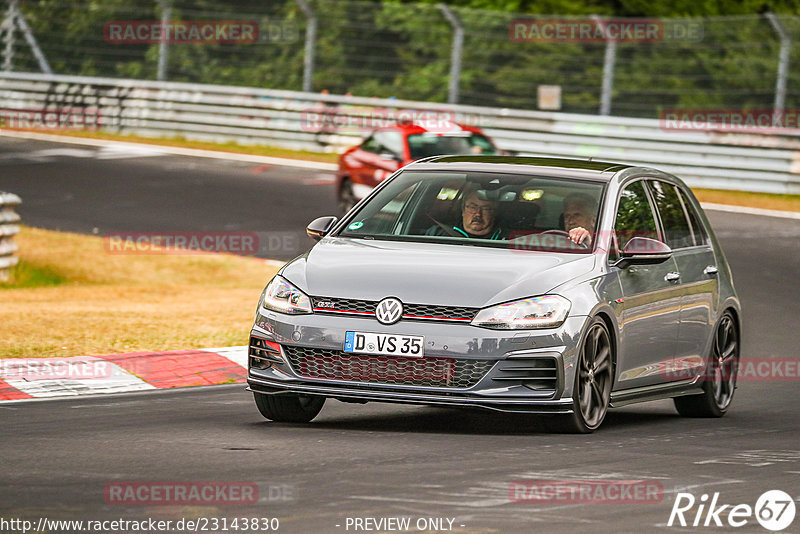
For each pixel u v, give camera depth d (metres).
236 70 144.00
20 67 140.12
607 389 29.67
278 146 116.62
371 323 27.83
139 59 145.00
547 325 27.84
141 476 22.95
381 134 77.56
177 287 59.78
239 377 38.00
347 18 142.38
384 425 30.14
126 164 102.19
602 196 31.55
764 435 30.58
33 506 20.38
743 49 131.00
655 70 132.00
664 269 32.50
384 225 31.66
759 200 94.00
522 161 33.38
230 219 79.75
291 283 29.09
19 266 61.75
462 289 28.08
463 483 22.75
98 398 33.47
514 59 136.25
